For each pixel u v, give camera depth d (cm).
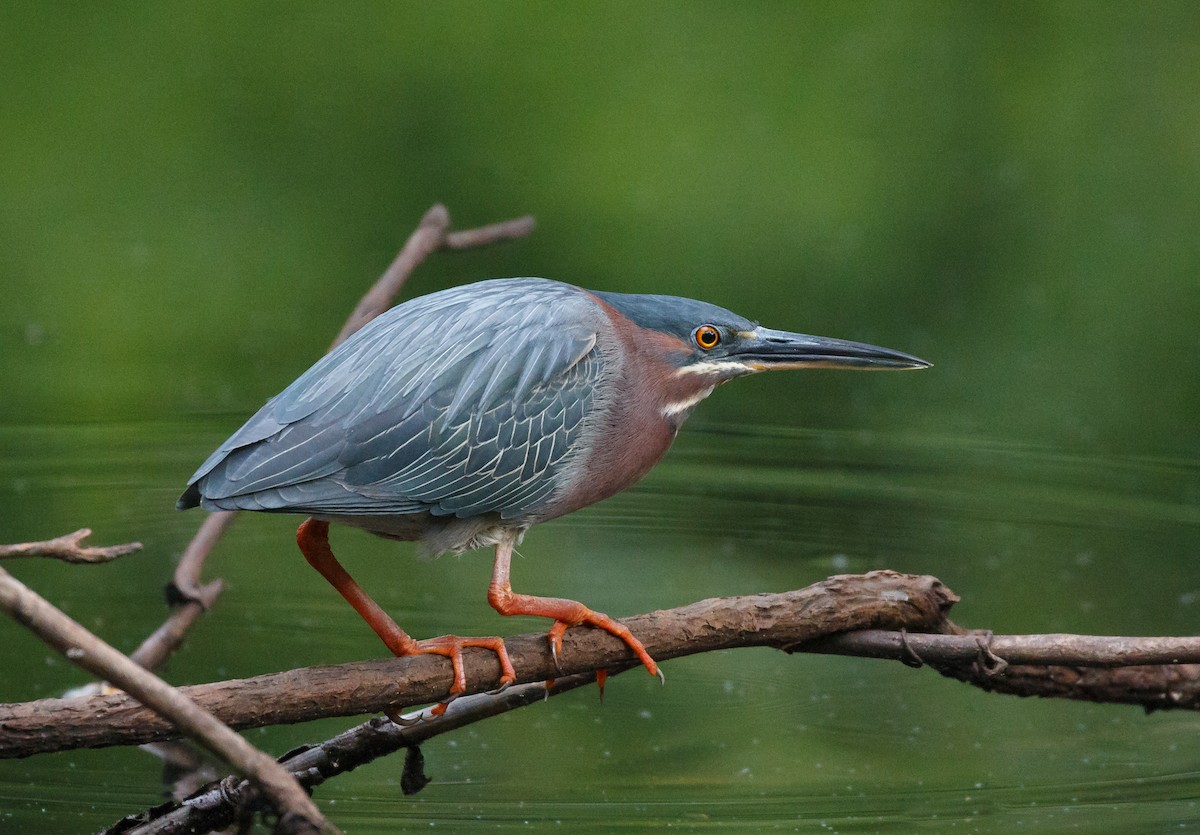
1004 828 641
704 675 895
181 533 1138
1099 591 1012
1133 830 641
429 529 656
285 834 556
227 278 1839
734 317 728
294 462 599
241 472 590
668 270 1883
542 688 664
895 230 1900
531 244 1889
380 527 662
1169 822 650
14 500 1175
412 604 1002
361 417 612
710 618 635
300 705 565
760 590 1015
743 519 1178
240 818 581
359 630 947
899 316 1844
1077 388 1659
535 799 685
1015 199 1922
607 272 1891
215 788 617
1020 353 1755
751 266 1875
